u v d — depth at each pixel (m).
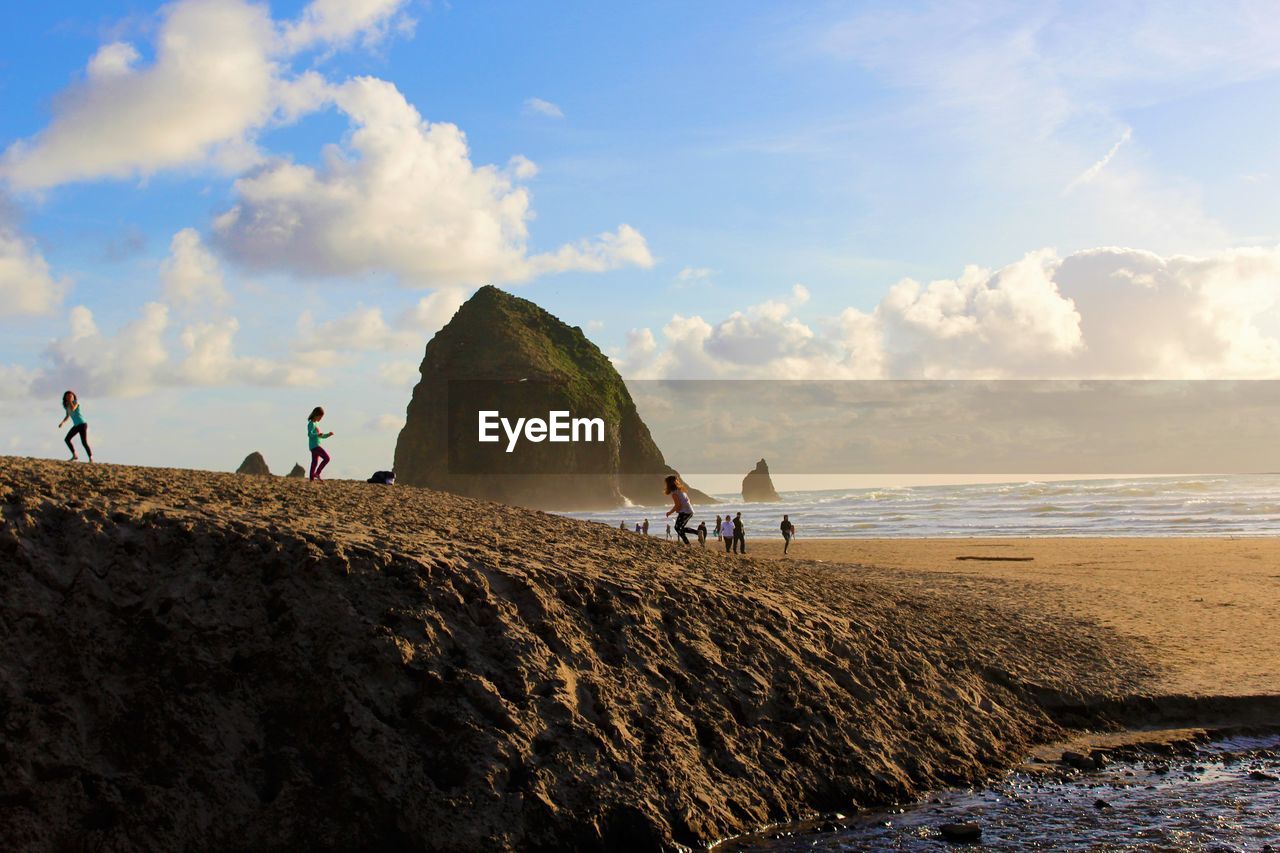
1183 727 11.72
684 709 9.52
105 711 7.90
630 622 10.24
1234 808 8.92
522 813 7.82
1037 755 10.80
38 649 8.12
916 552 36.50
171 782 7.67
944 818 8.94
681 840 8.23
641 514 119.81
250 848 7.51
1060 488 106.25
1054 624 16.28
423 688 8.44
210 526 9.47
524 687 8.78
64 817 7.35
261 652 8.48
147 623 8.45
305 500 12.38
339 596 8.92
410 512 13.03
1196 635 15.91
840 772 9.55
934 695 11.34
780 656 10.80
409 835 7.59
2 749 7.47
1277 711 12.01
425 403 168.38
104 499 9.88
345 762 7.89
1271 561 29.69
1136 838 8.25
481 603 9.47
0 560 8.59
